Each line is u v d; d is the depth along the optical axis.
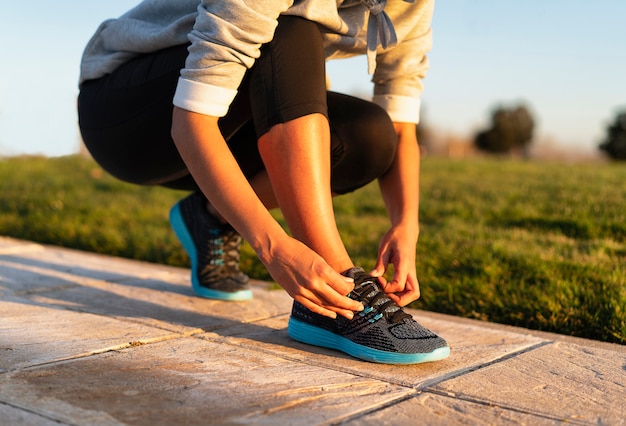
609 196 4.36
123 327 1.67
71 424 1.06
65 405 1.14
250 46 1.36
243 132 1.72
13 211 3.97
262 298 2.11
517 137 20.73
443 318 1.95
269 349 1.54
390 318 1.45
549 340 1.71
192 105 1.35
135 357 1.43
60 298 1.98
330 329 1.52
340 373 1.37
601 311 1.91
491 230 3.32
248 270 2.55
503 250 2.64
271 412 1.15
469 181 5.93
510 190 5.00
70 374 1.30
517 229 3.41
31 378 1.27
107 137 1.75
